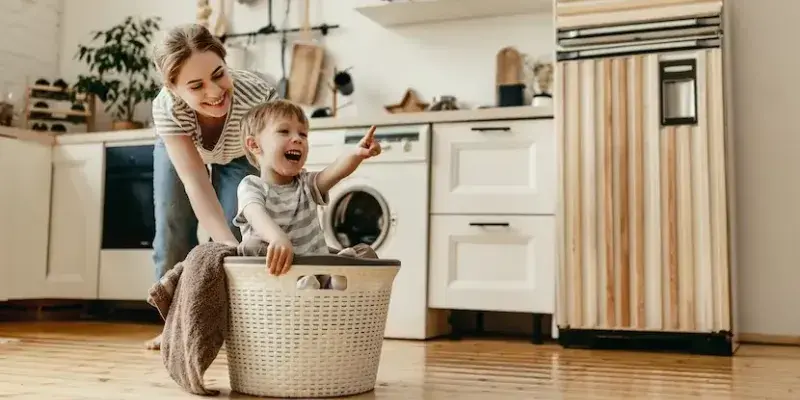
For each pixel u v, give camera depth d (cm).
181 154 209
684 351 285
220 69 188
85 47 416
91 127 423
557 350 284
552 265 305
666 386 193
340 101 395
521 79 360
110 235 382
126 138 379
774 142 329
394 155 322
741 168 332
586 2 298
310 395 164
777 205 327
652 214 288
